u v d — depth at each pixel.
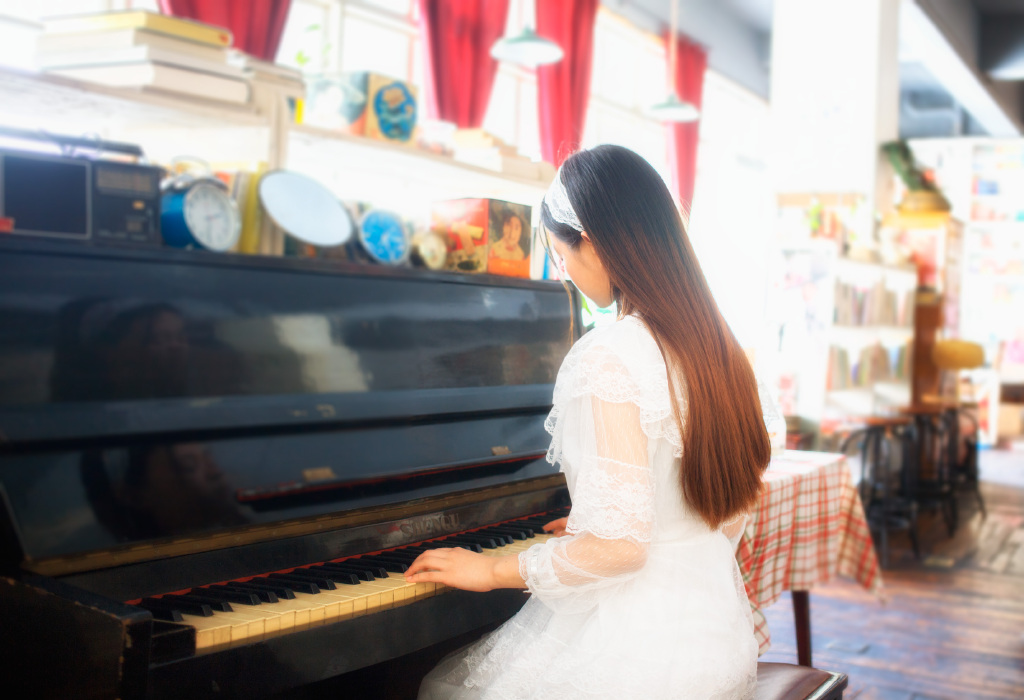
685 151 9.63
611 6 8.55
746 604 1.52
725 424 1.33
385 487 1.53
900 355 6.67
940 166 11.52
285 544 1.42
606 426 1.27
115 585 1.21
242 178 1.64
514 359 1.90
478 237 2.02
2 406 1.11
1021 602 4.34
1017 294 11.43
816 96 7.10
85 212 1.29
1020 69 10.84
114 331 1.23
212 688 1.11
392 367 1.61
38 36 1.80
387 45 6.55
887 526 5.28
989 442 10.20
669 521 1.39
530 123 8.09
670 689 1.30
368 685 1.93
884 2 6.99
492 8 6.78
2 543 1.12
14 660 1.14
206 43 1.77
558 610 1.38
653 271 1.34
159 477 1.24
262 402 1.38
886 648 3.67
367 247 1.77
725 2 10.30
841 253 5.71
